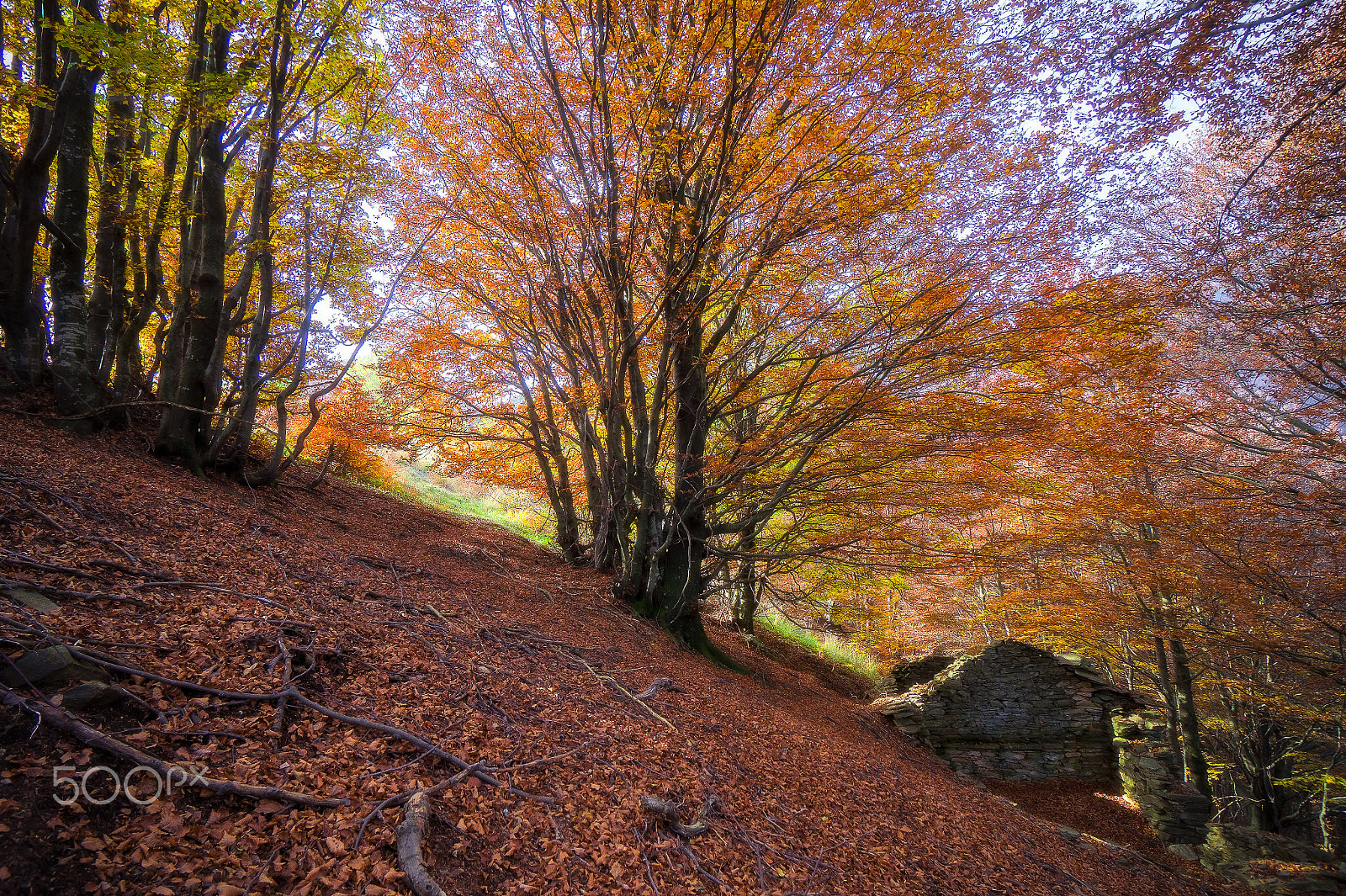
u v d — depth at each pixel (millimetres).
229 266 11102
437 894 2559
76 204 7082
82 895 2086
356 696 3838
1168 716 15977
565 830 3535
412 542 9883
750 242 9039
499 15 8891
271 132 7742
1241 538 10469
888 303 9648
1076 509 11398
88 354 7227
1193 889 7918
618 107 8781
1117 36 7082
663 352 9492
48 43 6355
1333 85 7027
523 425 13664
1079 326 8234
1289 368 10859
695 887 3561
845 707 12641
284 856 2566
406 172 10391
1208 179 11531
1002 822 7812
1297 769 16594
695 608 11062
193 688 3176
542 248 10484
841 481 10812
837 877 4348
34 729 2541
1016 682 12594
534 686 5227
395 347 12539
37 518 4145
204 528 5469
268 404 10812
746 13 7961
